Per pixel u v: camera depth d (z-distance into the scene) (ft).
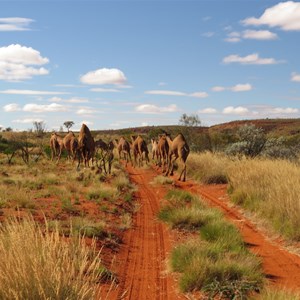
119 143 118.32
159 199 53.57
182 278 23.82
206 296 22.31
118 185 59.98
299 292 21.77
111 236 32.89
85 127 83.92
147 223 39.99
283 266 27.32
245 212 43.24
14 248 16.74
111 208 43.42
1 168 80.02
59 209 40.27
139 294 22.59
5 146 143.33
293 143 88.17
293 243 32.12
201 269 23.77
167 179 68.23
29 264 16.03
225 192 55.67
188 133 130.11
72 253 21.57
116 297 21.67
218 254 26.81
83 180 64.64
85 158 84.43
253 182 49.65
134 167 104.94
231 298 20.85
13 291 14.25
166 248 31.60
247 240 33.63
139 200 52.85
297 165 54.70
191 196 50.26
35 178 63.98
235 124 347.36
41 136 193.06
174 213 39.60
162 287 23.85
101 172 75.82
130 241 33.19
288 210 35.06
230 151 86.69
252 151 85.15
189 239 33.42
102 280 23.59
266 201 41.55
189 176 75.46
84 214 39.19
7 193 45.83
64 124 242.58
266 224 37.60
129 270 26.40
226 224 34.58
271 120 347.36
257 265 25.84
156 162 106.11
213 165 69.36
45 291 15.15
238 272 24.09
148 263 28.12
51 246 17.34
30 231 18.98
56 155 117.70
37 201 44.42
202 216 38.32
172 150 74.33
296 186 38.68
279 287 21.91
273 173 47.91
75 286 15.83
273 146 82.17
